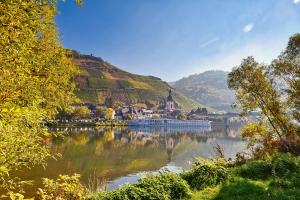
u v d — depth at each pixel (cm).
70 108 2498
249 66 3469
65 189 1309
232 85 3600
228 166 2620
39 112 959
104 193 1367
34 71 1658
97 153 6900
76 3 1442
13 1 1030
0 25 951
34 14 1179
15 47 977
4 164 775
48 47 2033
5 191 2173
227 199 1405
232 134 19175
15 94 884
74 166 4525
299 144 2823
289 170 1842
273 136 3378
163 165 5472
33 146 873
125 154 7138
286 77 3469
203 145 10381
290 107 3422
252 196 1394
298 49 3375
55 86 2202
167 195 1401
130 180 3831
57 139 9519
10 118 816
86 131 16162
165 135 17525
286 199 1298
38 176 3123
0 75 852
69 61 2473
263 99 3503
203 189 1697
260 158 2647
